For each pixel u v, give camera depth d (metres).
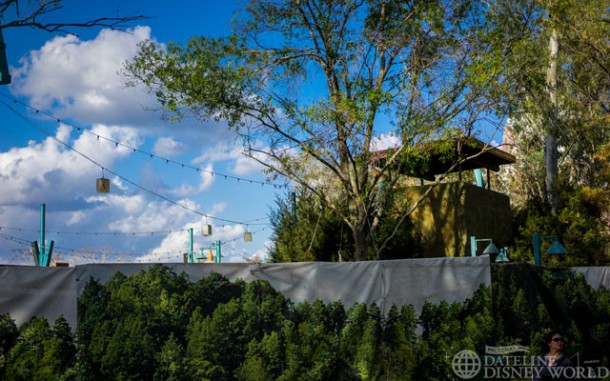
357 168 22.47
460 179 24.98
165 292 8.48
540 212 28.62
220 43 21.22
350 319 9.67
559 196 28.61
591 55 27.67
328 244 24.33
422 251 24.88
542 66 21.83
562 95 28.30
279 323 9.20
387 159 21.67
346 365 9.54
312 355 9.33
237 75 20.84
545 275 11.70
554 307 11.70
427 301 10.24
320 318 9.48
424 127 20.50
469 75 20.44
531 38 21.75
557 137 27.23
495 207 26.97
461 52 20.89
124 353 8.03
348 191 22.00
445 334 10.30
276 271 9.30
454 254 24.31
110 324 8.01
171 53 20.86
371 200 22.19
